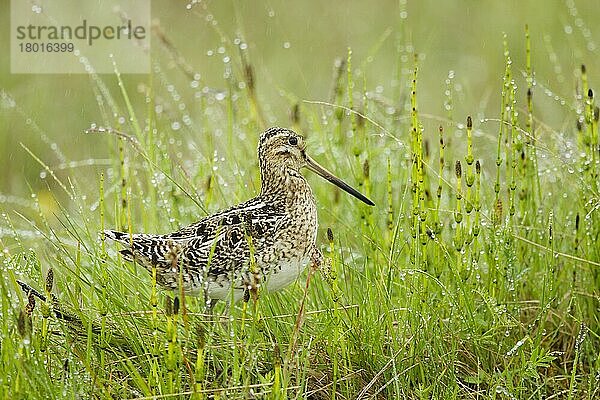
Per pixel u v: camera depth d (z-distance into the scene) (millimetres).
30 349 9578
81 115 18234
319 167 11961
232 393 9734
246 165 14055
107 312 10828
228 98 14102
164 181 13672
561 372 11453
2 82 18703
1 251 11477
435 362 10844
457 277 11242
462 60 20031
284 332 11062
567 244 12469
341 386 10570
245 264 10500
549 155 13438
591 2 20797
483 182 13258
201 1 16688
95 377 9719
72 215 14672
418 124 11648
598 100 15805
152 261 10070
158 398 9773
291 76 19469
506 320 11125
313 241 11586
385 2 22031
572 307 11984
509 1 21188
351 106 12867
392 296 11734
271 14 17969
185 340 10641
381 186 13859
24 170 17094
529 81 12391
